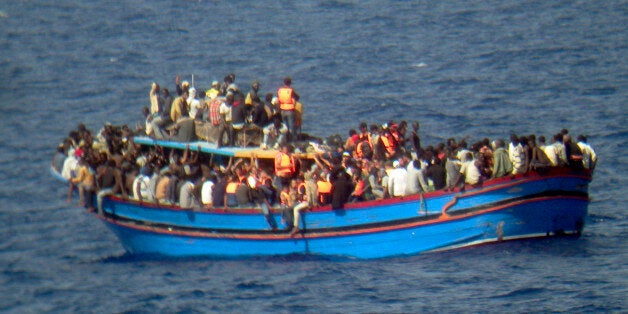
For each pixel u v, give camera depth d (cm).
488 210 15938
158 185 16938
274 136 16812
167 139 17412
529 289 15425
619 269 16025
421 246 16212
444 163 16038
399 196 15988
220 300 15775
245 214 16500
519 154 15875
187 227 16888
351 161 16412
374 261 16350
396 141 16925
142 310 15675
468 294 15425
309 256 16575
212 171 16812
